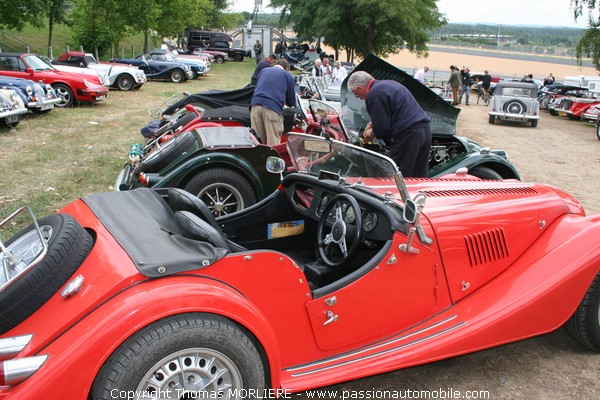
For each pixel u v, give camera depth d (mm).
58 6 26422
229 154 5258
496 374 3383
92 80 16156
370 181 3312
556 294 3285
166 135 6816
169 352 2203
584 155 12445
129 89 21484
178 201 3084
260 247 3910
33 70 15172
